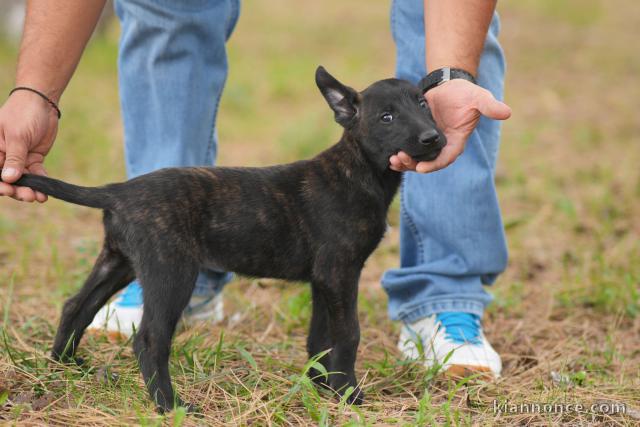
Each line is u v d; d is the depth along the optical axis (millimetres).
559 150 20875
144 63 9898
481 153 9672
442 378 9156
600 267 12766
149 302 7742
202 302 10406
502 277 13203
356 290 8508
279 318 11242
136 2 9664
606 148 20984
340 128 21594
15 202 16172
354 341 8445
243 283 12516
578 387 8781
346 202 8453
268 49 33781
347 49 34344
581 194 17281
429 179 9820
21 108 8234
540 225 15547
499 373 9523
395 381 8953
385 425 7469
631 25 40531
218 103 10352
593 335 10914
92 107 23359
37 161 8516
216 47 10055
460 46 8469
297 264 8523
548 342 10711
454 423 7672
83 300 8594
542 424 7879
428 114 8578
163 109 9906
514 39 37062
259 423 7570
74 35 8578
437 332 9641
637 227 15172
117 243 8141
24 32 8586
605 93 27516
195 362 8695
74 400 7809
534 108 25578
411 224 10148
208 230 8125
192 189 8062
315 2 48562
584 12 43312
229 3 10156
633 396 8609
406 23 9852
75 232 14773
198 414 7648
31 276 12344
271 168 8625
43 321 10391
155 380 7590
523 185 17828
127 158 10258
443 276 9891
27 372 8266
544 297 12352
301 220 8438
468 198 9688
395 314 10234
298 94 26656
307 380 7758
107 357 9055
